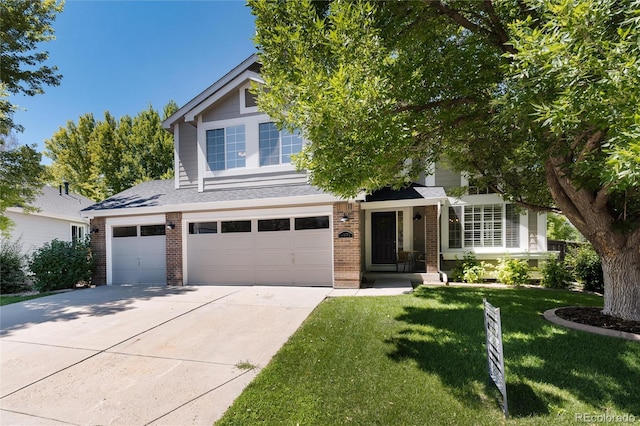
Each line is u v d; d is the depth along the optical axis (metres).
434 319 6.11
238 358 4.68
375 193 11.26
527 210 10.55
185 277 10.71
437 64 5.46
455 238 11.78
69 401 3.62
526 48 3.54
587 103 3.15
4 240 13.41
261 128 10.95
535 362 4.16
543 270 10.04
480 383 3.76
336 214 9.52
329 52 4.67
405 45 5.29
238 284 10.38
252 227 10.34
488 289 9.26
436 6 5.06
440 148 7.17
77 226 18.42
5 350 5.13
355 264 9.32
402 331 5.51
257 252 10.28
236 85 10.98
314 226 9.86
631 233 5.68
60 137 26.00
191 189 11.94
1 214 11.82
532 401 3.38
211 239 10.63
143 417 3.30
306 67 4.38
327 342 5.11
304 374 4.09
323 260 9.77
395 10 5.10
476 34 5.62
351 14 4.39
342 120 4.04
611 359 4.17
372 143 4.35
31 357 4.84
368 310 6.83
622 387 3.57
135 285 10.86
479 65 5.59
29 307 8.04
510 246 11.27
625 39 3.29
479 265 10.98
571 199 5.89
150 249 11.23
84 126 26.08
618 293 5.83
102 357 4.80
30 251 14.92
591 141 4.38
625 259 5.75
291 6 4.70
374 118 4.26
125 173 24.25
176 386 3.91
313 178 5.28
